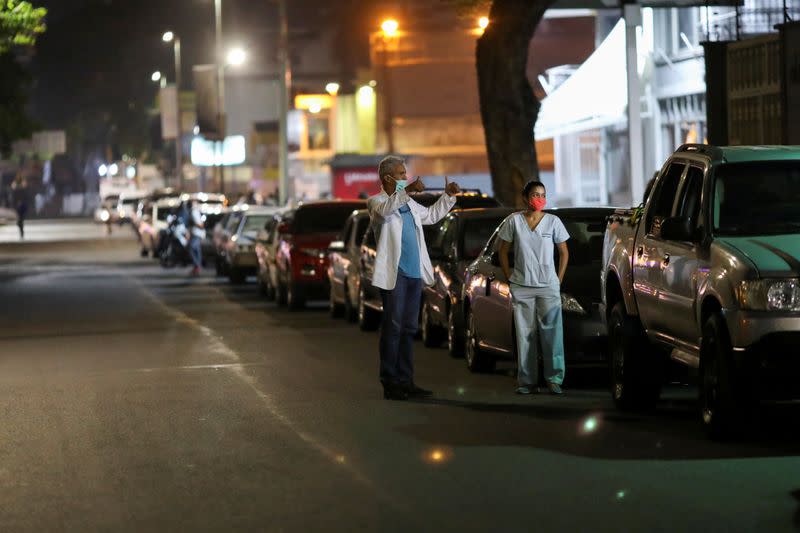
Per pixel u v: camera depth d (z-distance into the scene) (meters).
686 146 13.80
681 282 12.66
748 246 11.78
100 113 168.38
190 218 44.56
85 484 11.01
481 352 17.64
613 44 42.00
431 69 79.19
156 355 20.70
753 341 11.30
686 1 30.72
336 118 87.31
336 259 26.88
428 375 17.58
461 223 20.09
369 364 19.06
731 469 10.91
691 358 12.64
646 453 11.68
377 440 12.70
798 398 11.43
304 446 12.46
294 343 22.16
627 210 14.88
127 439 13.12
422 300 22.22
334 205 30.47
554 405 14.73
